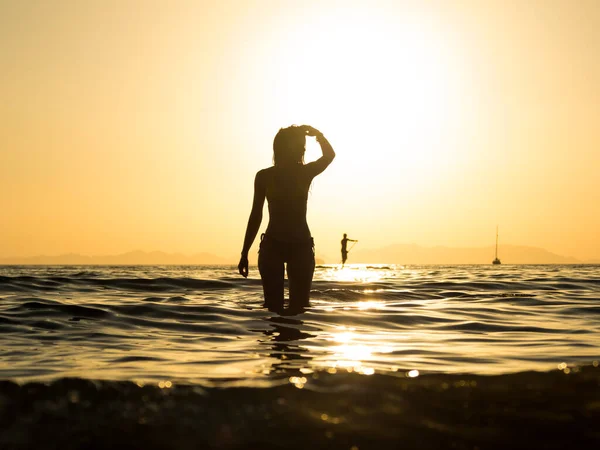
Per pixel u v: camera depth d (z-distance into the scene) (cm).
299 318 532
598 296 838
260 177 580
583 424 143
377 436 139
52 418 152
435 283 1095
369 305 667
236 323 501
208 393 174
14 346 378
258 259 581
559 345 398
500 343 407
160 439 137
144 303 640
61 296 772
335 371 209
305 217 585
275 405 161
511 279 1342
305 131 588
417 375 196
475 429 142
